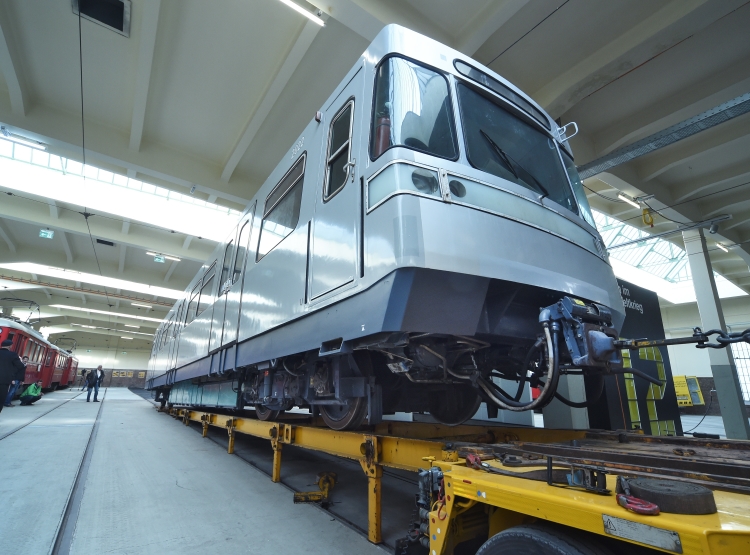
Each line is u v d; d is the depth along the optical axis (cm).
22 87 767
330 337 261
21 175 1189
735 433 1013
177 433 766
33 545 246
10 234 1656
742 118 786
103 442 632
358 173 255
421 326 203
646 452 200
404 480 427
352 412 337
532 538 132
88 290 2434
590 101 771
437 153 234
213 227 1471
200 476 425
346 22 571
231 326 505
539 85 716
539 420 776
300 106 825
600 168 734
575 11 584
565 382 544
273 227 415
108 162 933
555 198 292
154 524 284
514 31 616
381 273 209
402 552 201
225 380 648
